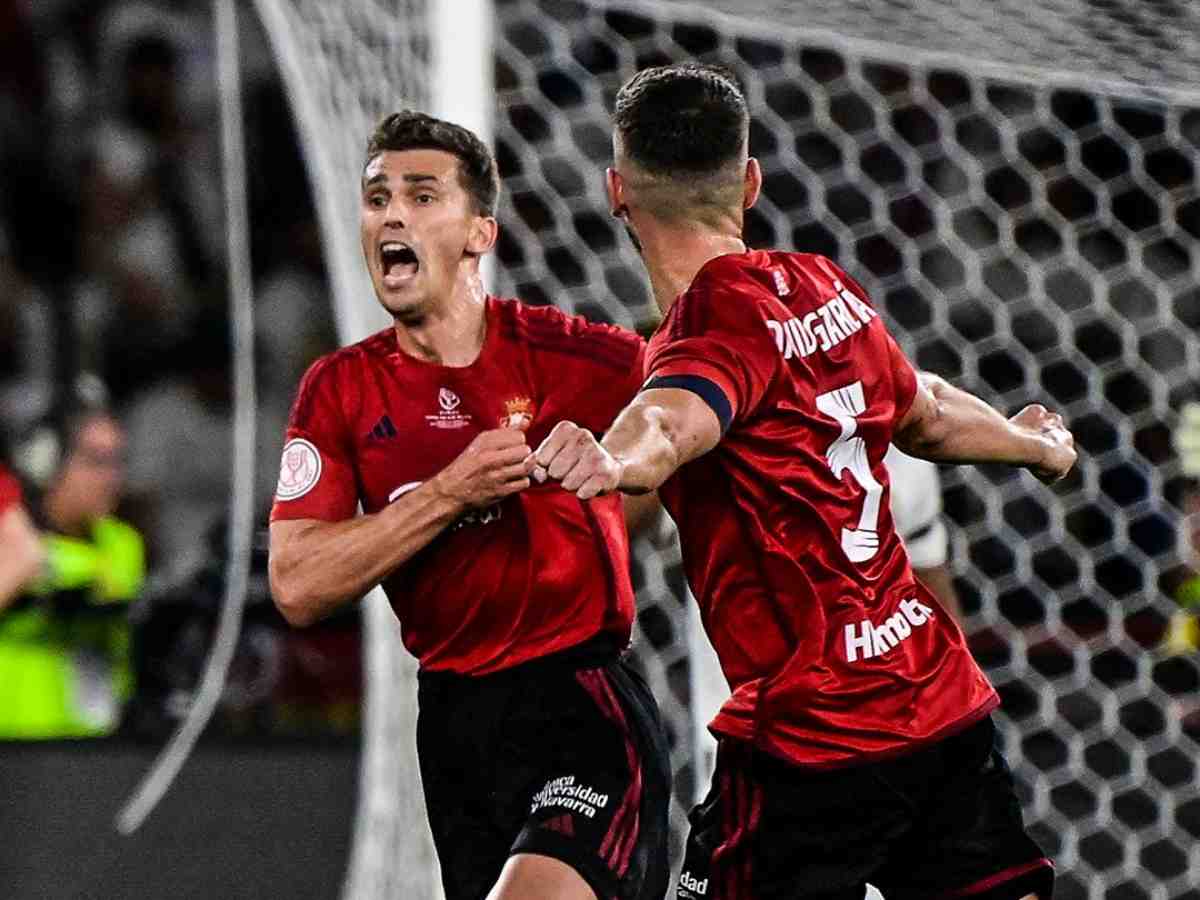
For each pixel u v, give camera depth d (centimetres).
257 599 2038
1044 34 1639
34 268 3559
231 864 1681
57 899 1670
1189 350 2272
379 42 1490
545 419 1170
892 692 1006
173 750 1568
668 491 1020
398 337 1176
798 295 1009
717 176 1023
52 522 2166
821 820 999
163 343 3403
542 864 1089
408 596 1174
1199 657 2045
